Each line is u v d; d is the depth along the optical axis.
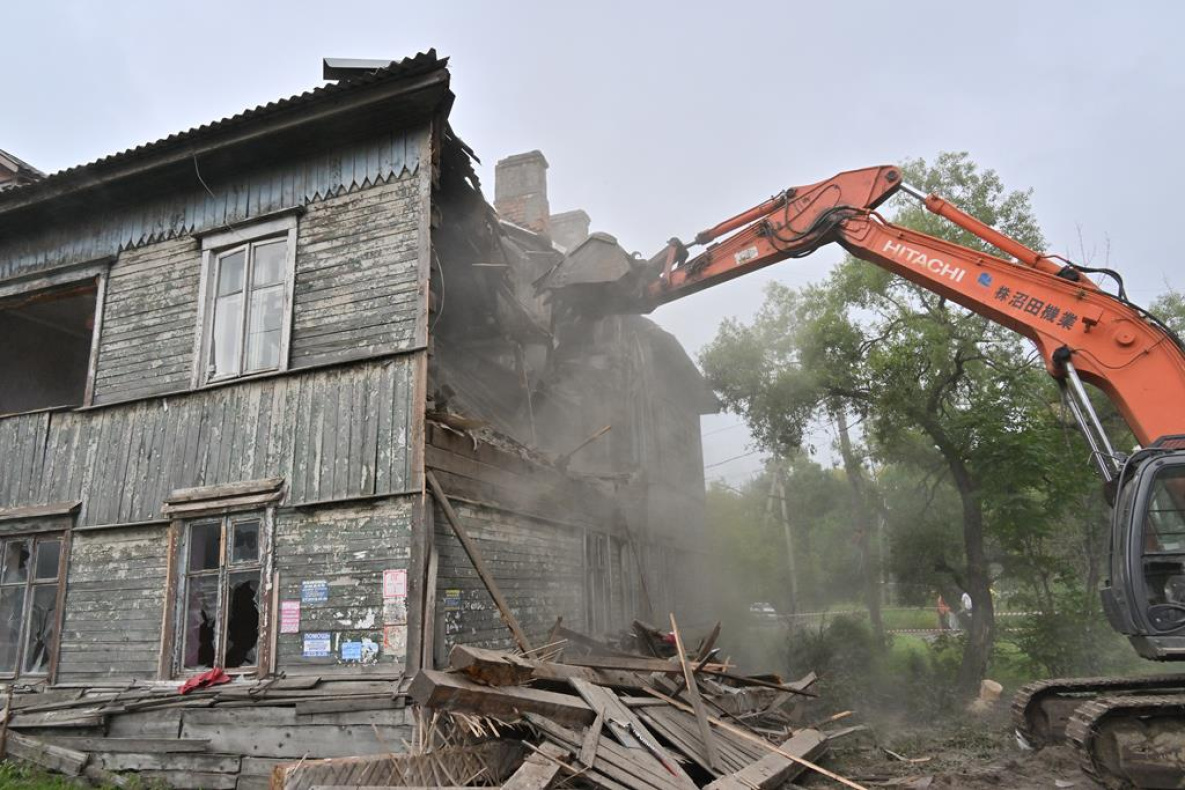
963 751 10.09
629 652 11.06
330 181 9.70
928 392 15.72
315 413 8.94
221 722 8.04
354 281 9.23
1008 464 15.26
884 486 22.09
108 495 9.84
